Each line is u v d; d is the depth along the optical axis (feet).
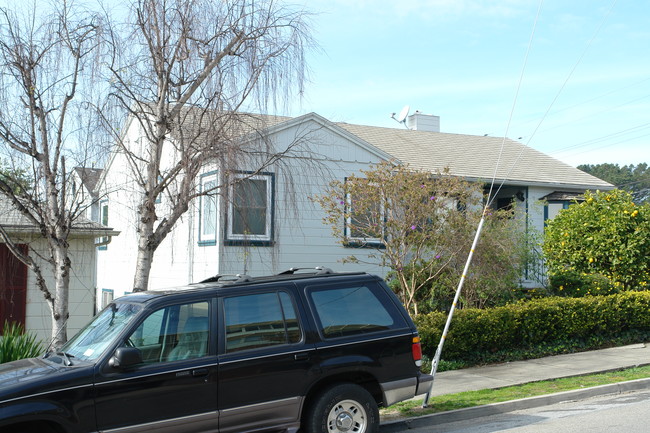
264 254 46.65
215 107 30.63
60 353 20.53
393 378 22.30
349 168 51.44
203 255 47.70
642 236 48.06
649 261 49.16
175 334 19.80
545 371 35.78
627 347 43.34
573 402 29.86
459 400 29.32
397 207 40.01
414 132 79.71
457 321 37.91
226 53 31.30
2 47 28.91
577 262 50.75
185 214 48.32
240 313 20.83
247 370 20.13
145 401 18.69
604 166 229.86
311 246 49.19
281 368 20.59
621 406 28.30
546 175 68.90
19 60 28.94
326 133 50.37
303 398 20.83
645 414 26.37
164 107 31.22
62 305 29.32
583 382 32.81
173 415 19.02
